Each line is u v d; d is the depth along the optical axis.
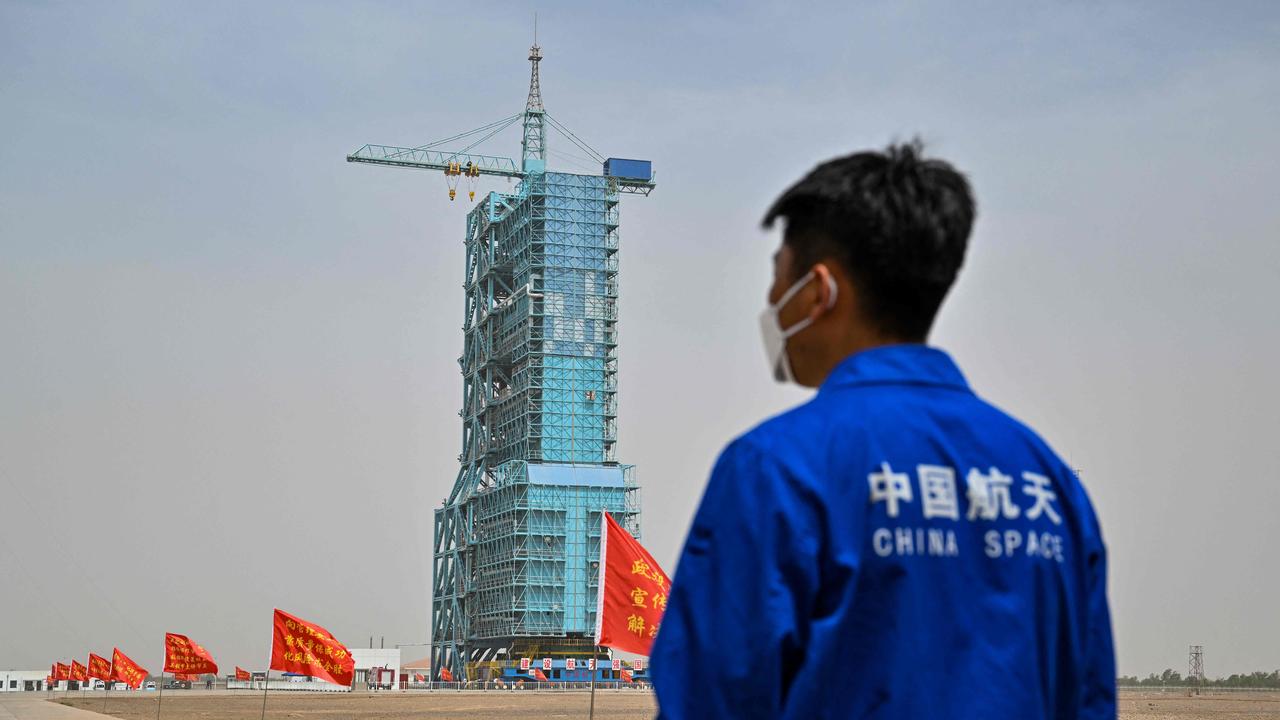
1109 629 3.99
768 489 3.53
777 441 3.64
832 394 3.85
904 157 4.05
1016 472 3.84
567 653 190.25
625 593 27.22
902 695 3.47
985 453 3.81
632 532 192.75
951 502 3.68
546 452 193.50
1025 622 3.68
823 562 3.51
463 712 107.00
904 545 3.57
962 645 3.58
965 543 3.66
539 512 189.88
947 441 3.77
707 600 3.51
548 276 198.38
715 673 3.43
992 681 3.56
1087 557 3.94
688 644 3.51
